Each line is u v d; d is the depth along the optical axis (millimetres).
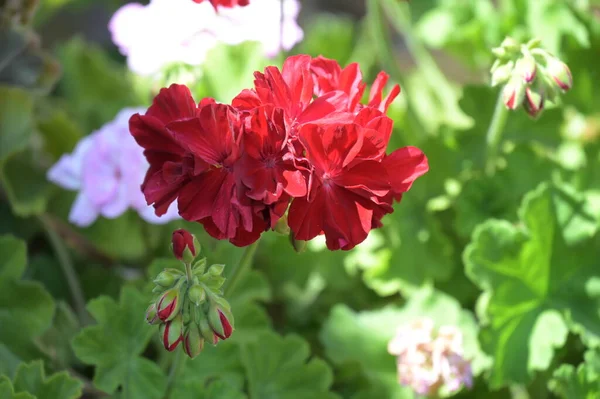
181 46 703
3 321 644
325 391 641
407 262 712
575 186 696
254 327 656
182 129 506
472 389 668
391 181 531
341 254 727
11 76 731
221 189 513
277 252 729
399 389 664
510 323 648
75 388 601
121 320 619
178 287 522
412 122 752
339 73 541
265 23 720
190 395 612
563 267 660
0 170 712
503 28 744
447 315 670
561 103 738
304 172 506
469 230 693
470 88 714
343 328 679
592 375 623
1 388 582
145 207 675
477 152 712
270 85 518
